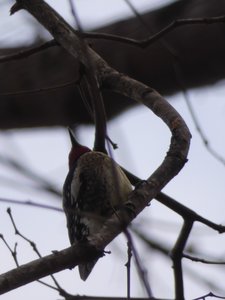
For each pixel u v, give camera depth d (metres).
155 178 8.11
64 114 15.43
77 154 12.41
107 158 10.38
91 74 8.59
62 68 14.99
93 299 8.55
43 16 9.87
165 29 9.76
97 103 8.84
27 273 7.32
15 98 15.34
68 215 10.20
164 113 9.01
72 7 7.68
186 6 14.64
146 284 6.09
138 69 14.77
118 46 14.74
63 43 9.77
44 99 15.28
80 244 7.54
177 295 9.82
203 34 14.45
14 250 8.60
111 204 9.81
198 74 14.79
